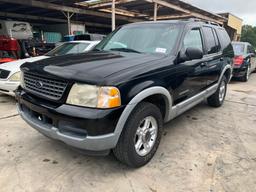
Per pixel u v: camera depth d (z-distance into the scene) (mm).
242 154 3207
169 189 2459
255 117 4793
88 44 6238
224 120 4543
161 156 3102
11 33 13195
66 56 3199
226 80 5461
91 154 2461
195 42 3812
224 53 4953
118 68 2533
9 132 3709
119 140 2543
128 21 18750
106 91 2258
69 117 2271
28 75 2822
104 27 23078
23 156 3016
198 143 3504
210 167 2867
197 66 3684
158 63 2881
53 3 12031
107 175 2678
